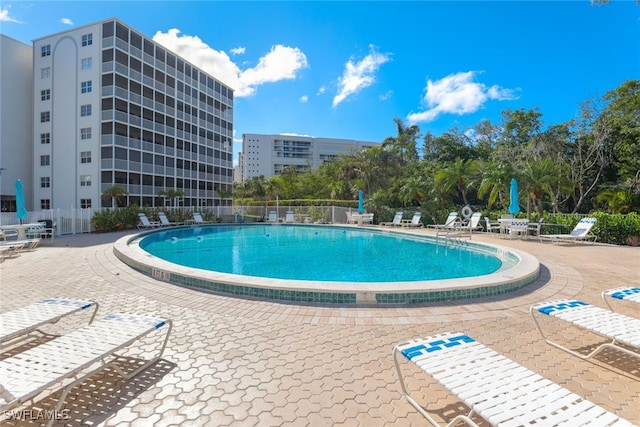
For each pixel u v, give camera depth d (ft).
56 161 94.63
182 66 121.60
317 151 322.96
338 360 10.13
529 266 21.53
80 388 8.44
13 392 6.37
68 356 7.84
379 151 92.48
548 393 6.47
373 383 8.80
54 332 12.27
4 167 92.17
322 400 8.02
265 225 73.67
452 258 32.63
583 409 5.99
